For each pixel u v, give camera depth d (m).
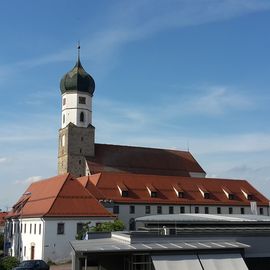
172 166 117.50
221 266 32.78
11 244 82.75
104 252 31.28
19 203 86.12
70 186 73.19
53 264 64.50
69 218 67.69
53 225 66.56
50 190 75.88
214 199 103.75
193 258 32.84
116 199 91.38
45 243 65.56
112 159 111.38
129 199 92.94
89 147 110.31
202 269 32.16
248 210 106.31
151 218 48.50
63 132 111.12
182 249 32.72
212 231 37.22
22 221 77.00
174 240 35.31
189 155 123.69
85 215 68.75
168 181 102.94
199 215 52.25
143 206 93.81
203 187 105.56
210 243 35.06
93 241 37.16
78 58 114.56
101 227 65.00
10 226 85.12
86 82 112.12
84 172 108.62
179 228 41.44
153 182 100.56
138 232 38.75
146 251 32.09
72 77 111.56
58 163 112.31
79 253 33.78
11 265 52.50
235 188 110.12
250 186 113.12
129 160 113.12
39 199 76.94
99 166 108.38
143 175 101.19
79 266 36.00
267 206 108.88
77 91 111.56
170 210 96.69
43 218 66.19
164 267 31.64
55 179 78.94
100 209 70.94
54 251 65.88
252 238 36.94
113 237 40.19
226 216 50.00
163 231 38.03
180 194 100.12
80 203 70.62
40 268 46.94
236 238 36.66
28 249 71.69
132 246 32.91
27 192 86.94
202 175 120.31
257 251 36.78
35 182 89.12
